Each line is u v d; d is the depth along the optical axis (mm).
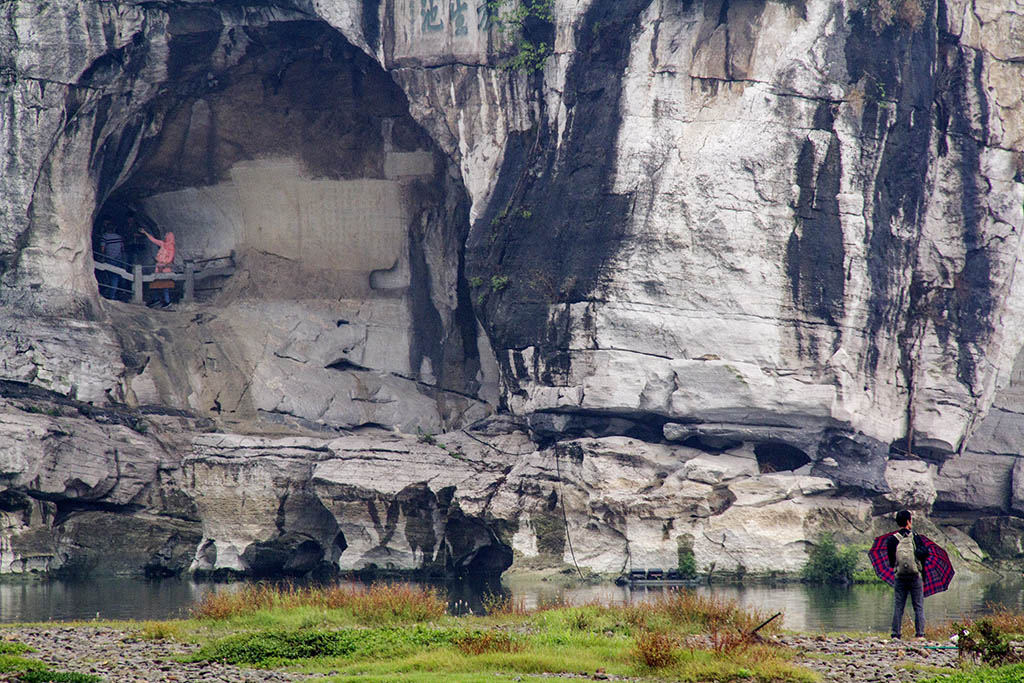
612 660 90625
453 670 86375
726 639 92750
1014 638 99875
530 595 173125
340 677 82625
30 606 160750
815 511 199500
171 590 188000
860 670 86625
